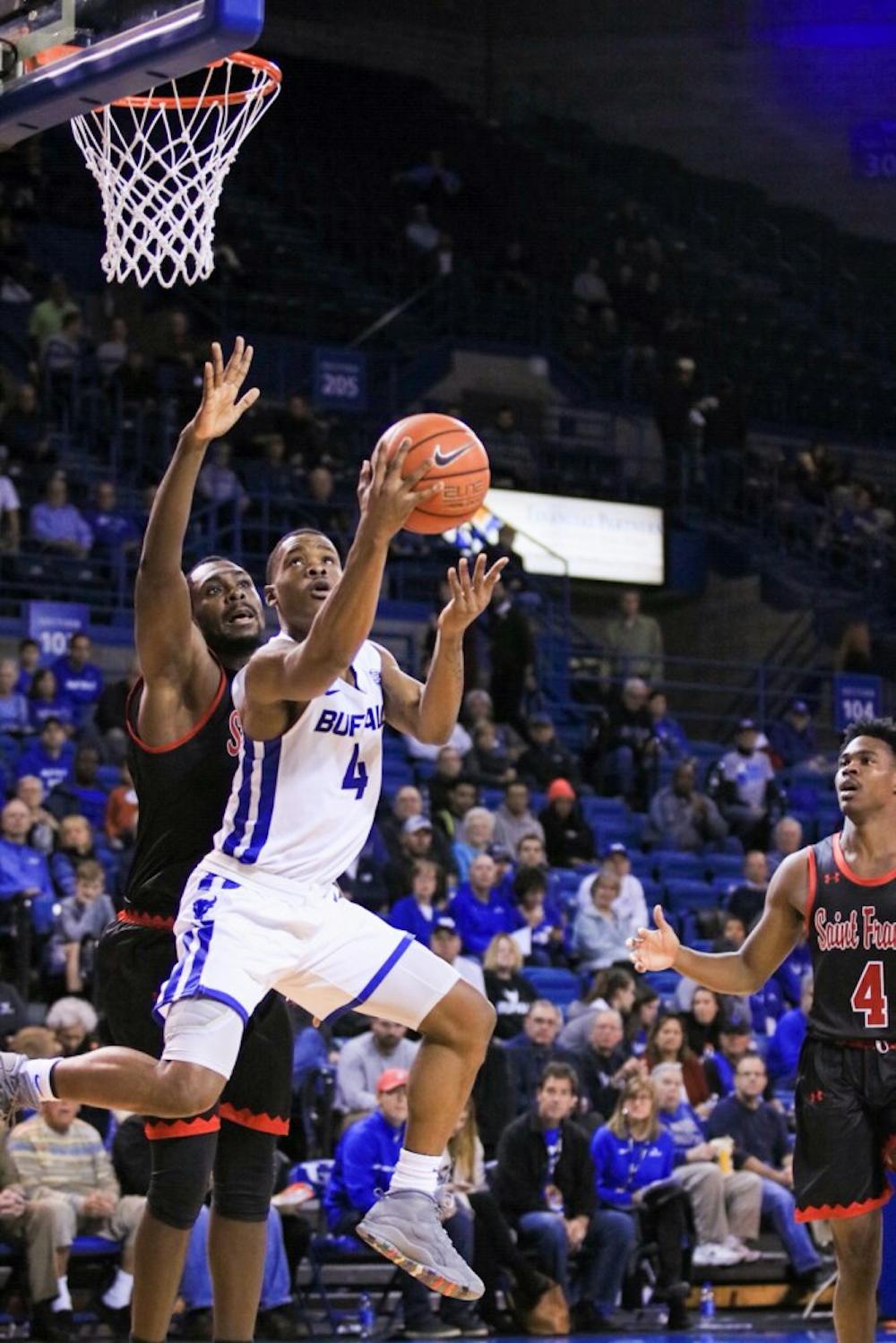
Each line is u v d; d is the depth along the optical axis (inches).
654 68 1321.4
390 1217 233.3
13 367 941.2
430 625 784.9
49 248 1029.2
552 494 1008.2
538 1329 473.7
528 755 759.7
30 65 287.6
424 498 216.2
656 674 948.6
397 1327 476.4
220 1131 251.3
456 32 1331.2
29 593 789.9
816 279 1298.0
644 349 1155.3
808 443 1193.4
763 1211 534.9
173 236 310.8
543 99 1337.4
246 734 234.8
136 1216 461.7
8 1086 228.4
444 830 669.9
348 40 1296.8
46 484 834.8
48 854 579.5
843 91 1312.7
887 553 1086.4
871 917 276.4
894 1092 273.7
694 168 1321.4
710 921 674.8
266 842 235.5
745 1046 585.9
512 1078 525.7
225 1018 227.8
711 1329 489.7
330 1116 510.3
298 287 1106.1
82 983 542.0
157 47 263.9
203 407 237.8
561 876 685.3
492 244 1215.6
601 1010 549.0
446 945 552.7
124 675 773.9
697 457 1093.8
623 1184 509.0
